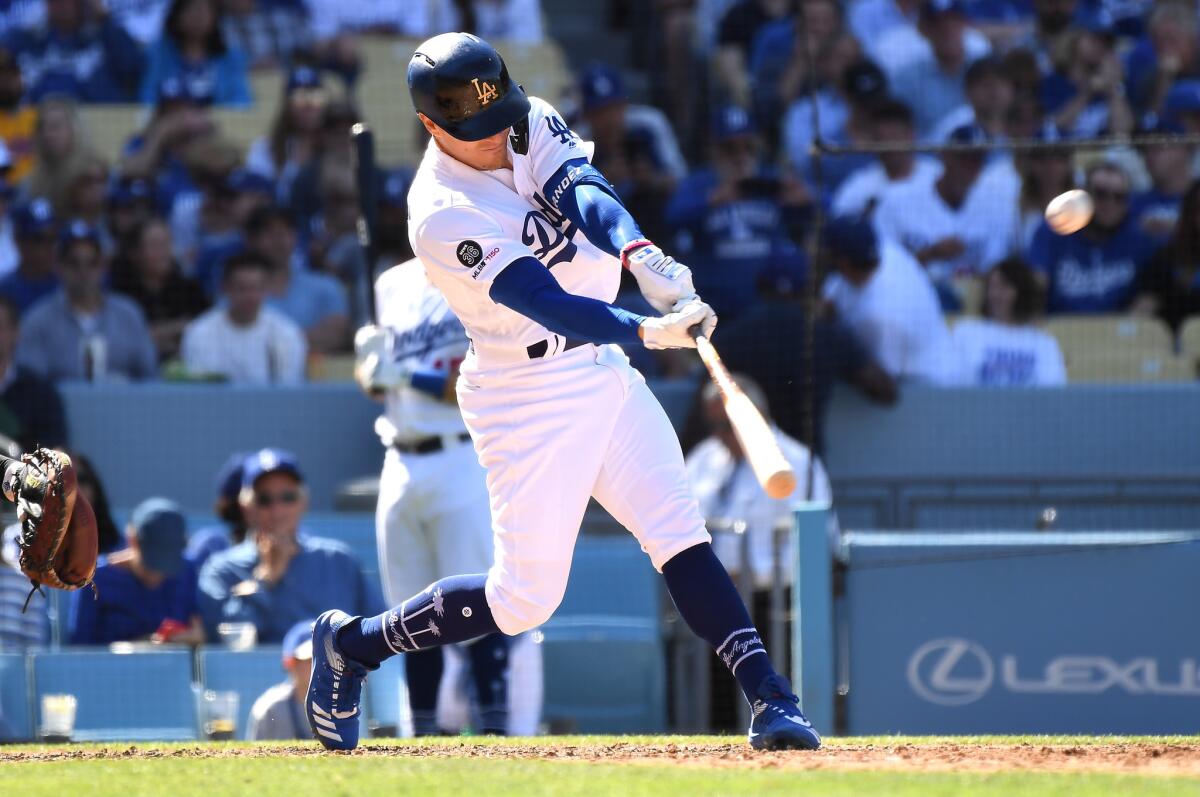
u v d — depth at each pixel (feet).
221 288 107.24
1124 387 98.17
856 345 96.73
